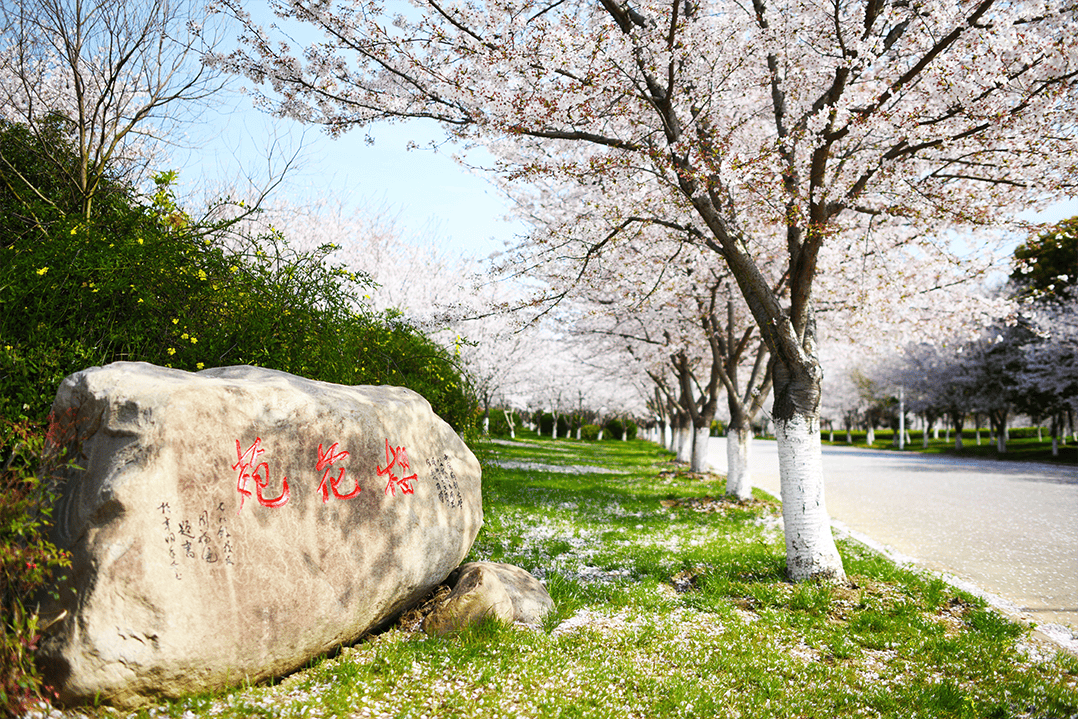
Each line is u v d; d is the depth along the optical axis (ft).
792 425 27.30
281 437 15.43
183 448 13.70
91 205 28.55
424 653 16.52
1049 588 28.07
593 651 17.93
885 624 21.17
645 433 261.44
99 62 32.73
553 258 35.29
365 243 73.72
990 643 19.80
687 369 75.31
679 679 16.12
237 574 13.93
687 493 57.98
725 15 31.60
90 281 17.33
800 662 17.79
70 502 12.91
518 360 105.09
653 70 26.43
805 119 31.68
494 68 25.59
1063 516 49.39
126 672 12.20
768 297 27.43
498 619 18.62
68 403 13.79
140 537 12.67
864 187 31.32
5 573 11.89
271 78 28.71
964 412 146.10
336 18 26.55
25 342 16.21
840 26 27.86
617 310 56.13
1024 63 25.59
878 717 14.80
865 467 106.01
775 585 25.52
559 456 102.94
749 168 28.30
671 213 33.94
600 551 32.22
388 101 29.07
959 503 57.62
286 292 21.90
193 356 19.24
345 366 23.40
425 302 73.87
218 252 21.17
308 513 15.57
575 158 38.75
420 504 18.45
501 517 40.24
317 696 13.75
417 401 19.99
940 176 32.55
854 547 35.24
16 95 35.12
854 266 44.83
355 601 16.05
